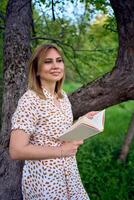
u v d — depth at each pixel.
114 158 7.38
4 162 3.96
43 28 6.12
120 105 9.01
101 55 6.30
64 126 3.06
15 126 2.93
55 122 3.03
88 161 6.55
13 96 3.98
